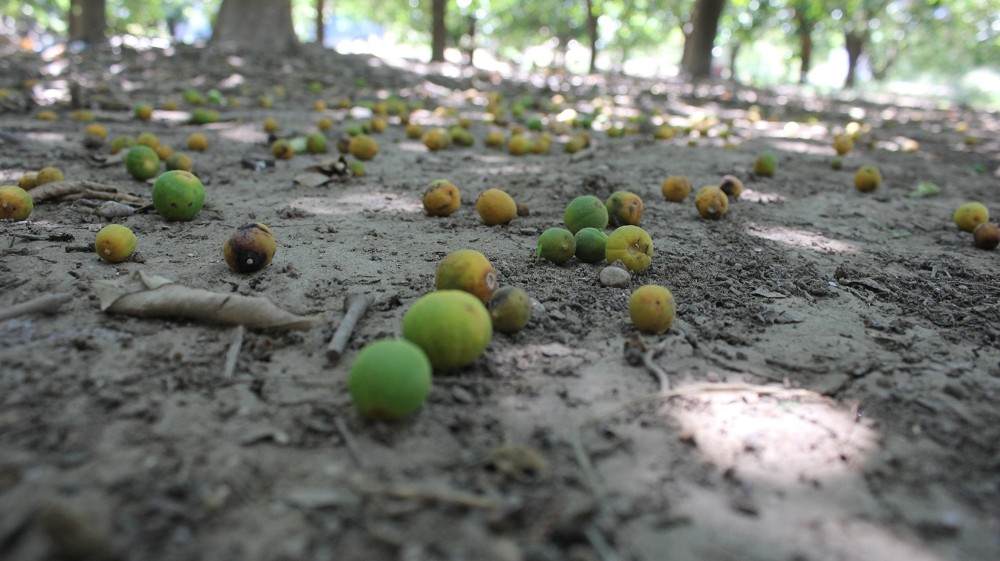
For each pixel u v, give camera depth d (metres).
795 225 0.80
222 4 2.49
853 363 0.45
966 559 0.30
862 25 4.73
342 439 0.35
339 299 0.50
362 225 0.70
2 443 0.33
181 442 0.34
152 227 0.65
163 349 0.42
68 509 0.26
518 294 0.45
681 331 0.48
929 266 0.67
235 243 0.53
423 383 0.35
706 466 0.34
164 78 1.86
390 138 1.31
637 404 0.39
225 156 1.03
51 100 1.46
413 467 0.33
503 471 0.33
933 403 0.41
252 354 0.42
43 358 0.40
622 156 1.24
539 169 1.06
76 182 0.71
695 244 0.69
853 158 1.40
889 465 0.35
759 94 3.11
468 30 4.78
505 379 0.41
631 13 4.66
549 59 7.12
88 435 0.34
